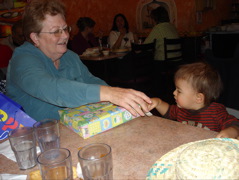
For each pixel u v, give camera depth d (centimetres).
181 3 528
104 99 85
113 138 84
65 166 56
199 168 48
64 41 122
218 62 151
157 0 552
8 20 397
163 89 364
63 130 95
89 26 382
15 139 75
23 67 105
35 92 93
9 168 71
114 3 572
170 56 374
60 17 116
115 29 465
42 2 113
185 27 535
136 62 327
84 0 520
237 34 443
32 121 96
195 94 115
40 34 116
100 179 56
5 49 365
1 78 151
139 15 588
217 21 588
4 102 93
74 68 143
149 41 368
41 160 59
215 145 57
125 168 65
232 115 109
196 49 506
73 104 87
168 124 91
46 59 123
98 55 334
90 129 87
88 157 62
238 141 60
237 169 48
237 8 612
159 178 52
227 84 144
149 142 78
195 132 82
